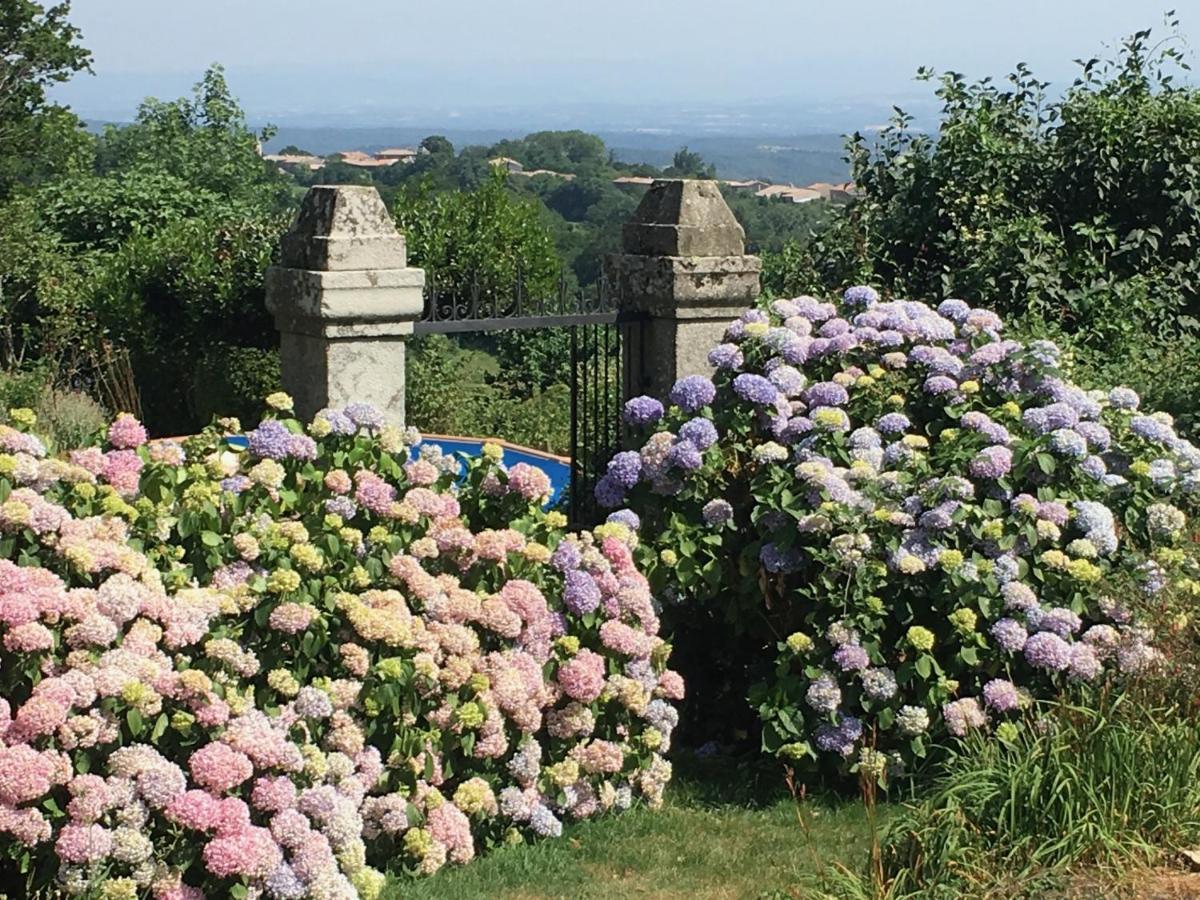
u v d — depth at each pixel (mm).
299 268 5879
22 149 26453
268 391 12281
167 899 3648
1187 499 5633
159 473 4645
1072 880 3752
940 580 5066
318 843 3820
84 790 3596
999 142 10000
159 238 13664
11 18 27094
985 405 5949
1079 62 10367
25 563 4066
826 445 5641
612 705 4961
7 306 16344
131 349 13258
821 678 5047
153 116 33656
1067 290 9367
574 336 6891
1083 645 4922
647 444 5797
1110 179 9750
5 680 3771
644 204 7016
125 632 4012
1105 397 5965
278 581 4129
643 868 4512
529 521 5098
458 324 6176
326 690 4141
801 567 5383
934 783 4863
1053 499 5309
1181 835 3953
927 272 9984
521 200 13969
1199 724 4258
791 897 3979
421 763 4367
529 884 4344
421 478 5020
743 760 5605
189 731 3844
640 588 5051
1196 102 9906
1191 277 9578
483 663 4582
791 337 6027
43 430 10906
